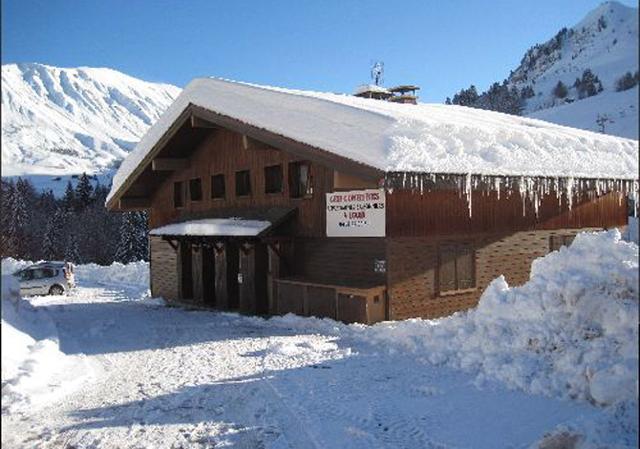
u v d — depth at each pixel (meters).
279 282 16.12
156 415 7.33
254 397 7.92
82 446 6.30
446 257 14.60
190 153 21.25
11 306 11.67
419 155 12.82
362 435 6.32
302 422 6.83
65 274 25.55
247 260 17.48
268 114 15.66
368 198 13.87
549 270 8.88
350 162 12.82
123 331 14.14
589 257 8.45
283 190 16.62
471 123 16.52
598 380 6.27
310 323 14.03
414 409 7.08
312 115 14.90
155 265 23.89
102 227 65.19
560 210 17.36
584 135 18.50
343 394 7.82
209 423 6.99
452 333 9.74
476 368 8.37
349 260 14.48
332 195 14.87
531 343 7.92
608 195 18.72
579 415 6.09
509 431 6.10
